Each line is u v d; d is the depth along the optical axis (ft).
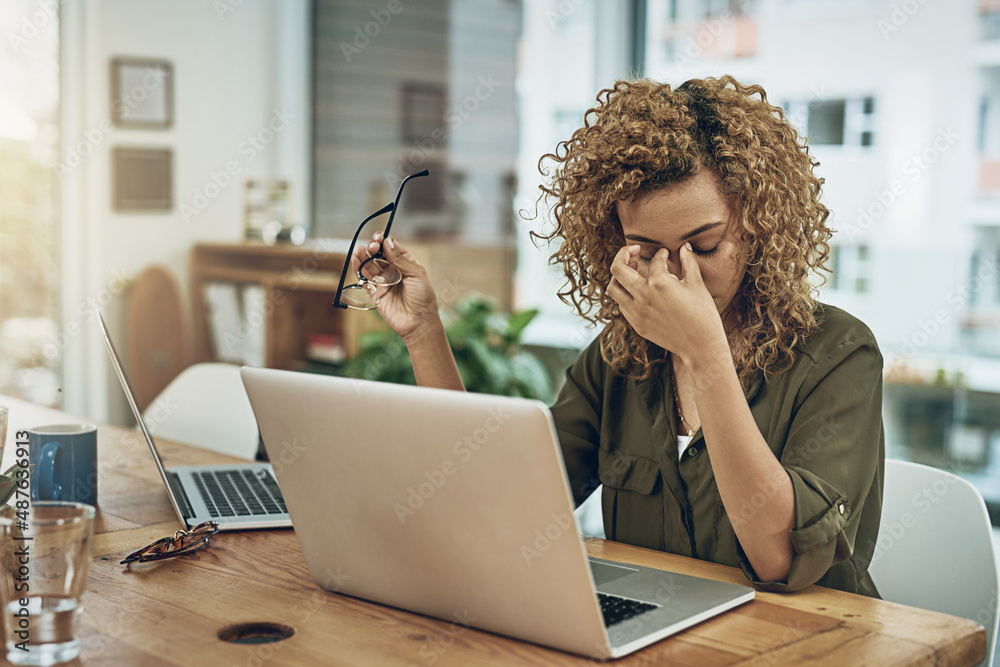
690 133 3.73
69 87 12.64
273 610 3.14
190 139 13.61
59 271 12.82
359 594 3.26
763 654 2.76
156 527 4.15
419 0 14.08
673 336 3.39
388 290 4.64
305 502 3.23
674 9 12.28
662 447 4.25
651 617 2.98
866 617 3.09
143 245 13.37
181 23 13.38
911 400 10.16
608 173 3.81
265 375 3.15
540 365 12.53
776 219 3.75
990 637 3.90
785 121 4.09
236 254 14.08
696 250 3.76
